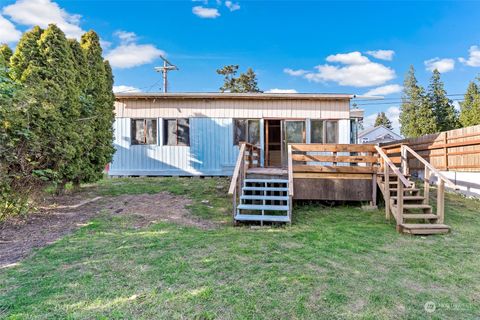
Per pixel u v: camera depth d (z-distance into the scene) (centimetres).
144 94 1093
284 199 594
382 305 265
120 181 988
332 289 292
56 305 255
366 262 364
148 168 1139
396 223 536
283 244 424
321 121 1127
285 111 1128
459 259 380
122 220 536
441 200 520
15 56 593
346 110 1123
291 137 1129
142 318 238
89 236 446
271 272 327
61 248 394
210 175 1127
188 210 620
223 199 722
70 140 646
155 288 287
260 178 700
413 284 309
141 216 566
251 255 377
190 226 516
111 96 873
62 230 476
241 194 635
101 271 324
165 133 1147
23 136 511
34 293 274
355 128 1229
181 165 1137
